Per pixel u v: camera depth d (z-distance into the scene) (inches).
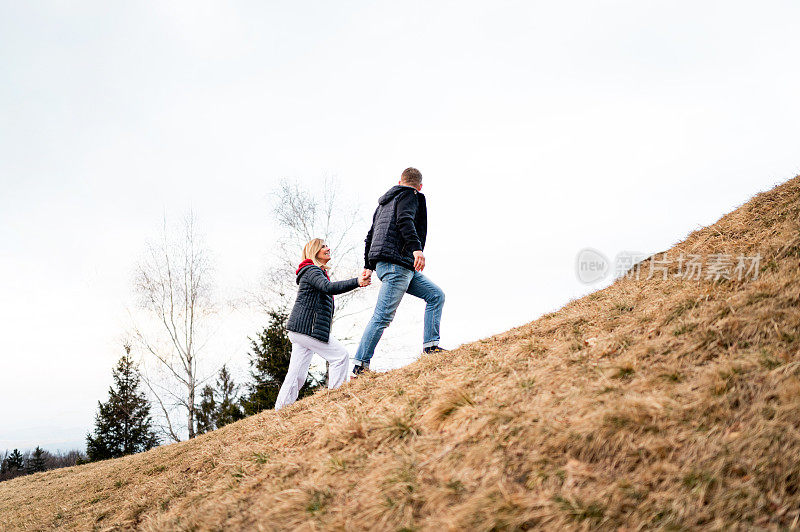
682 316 147.3
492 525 87.4
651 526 82.4
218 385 897.5
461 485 101.3
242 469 154.6
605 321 171.2
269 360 751.1
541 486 95.8
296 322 221.6
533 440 107.7
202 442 229.9
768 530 77.5
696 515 82.3
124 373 1034.7
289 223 727.7
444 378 166.4
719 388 105.8
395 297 205.2
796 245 162.4
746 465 88.0
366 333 209.6
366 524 99.5
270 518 115.0
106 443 1016.2
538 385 134.8
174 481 180.5
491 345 193.5
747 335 123.3
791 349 111.7
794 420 92.1
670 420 101.3
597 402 114.5
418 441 124.5
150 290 761.6
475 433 117.6
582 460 100.1
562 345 160.6
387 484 108.0
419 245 199.2
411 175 210.4
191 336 764.6
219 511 130.3
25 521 210.8
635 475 92.4
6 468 1611.7
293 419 186.5
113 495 201.0
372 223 222.4
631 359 131.4
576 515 86.1
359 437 138.6
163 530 134.8
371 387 186.7
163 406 749.3
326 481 121.9
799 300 127.6
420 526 93.7
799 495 81.7
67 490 245.4
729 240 218.7
